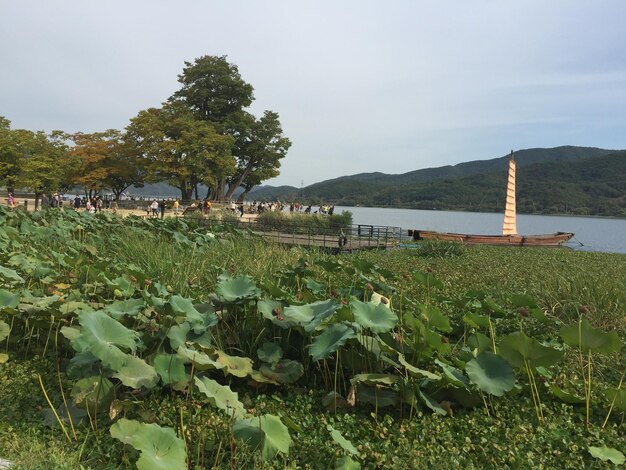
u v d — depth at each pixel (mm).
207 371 4344
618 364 5062
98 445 3246
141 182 56250
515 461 3209
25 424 3469
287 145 61750
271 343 4551
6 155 38625
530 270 11820
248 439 3037
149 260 8438
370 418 3877
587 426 3809
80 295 5703
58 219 12328
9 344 5125
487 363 3977
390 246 22375
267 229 25984
